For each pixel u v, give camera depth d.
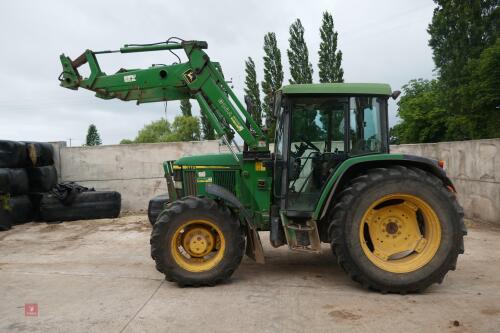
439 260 4.12
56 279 4.95
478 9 21.08
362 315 3.64
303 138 4.75
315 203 4.73
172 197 5.88
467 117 17.33
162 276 5.01
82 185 10.70
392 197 4.20
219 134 5.04
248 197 5.11
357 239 4.18
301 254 5.94
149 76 5.27
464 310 3.70
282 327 3.43
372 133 4.70
